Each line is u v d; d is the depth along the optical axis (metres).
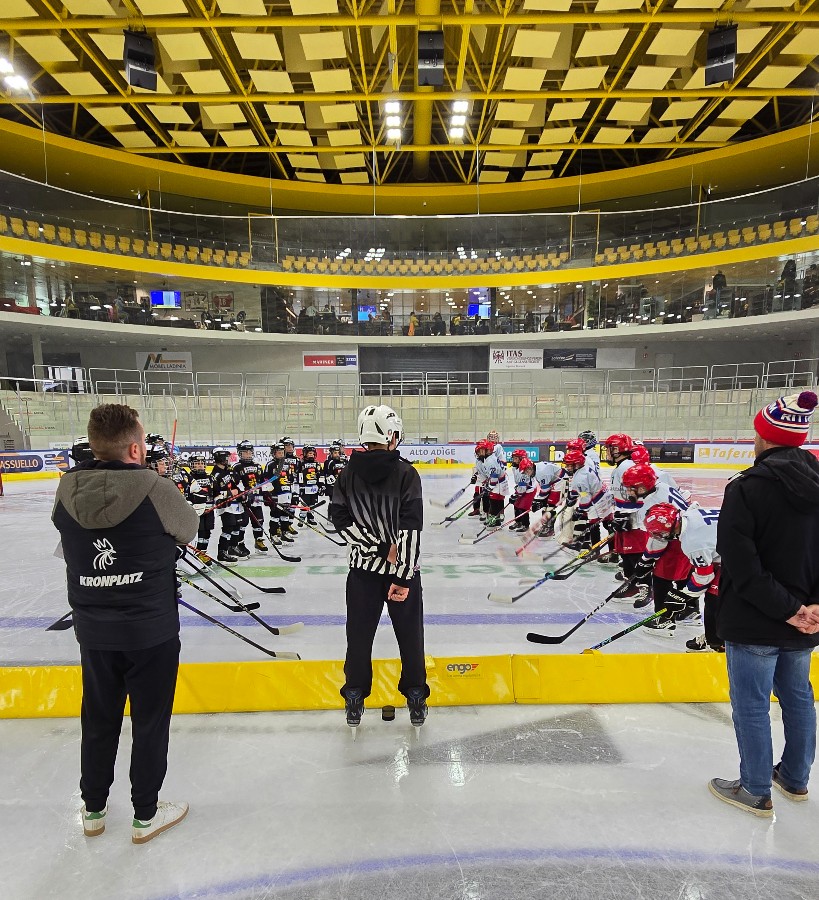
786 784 2.32
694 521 3.35
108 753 2.09
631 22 13.58
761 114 21.78
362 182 25.05
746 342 23.36
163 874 1.96
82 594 1.93
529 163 23.64
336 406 19.52
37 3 13.52
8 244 18.92
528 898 1.87
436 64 13.38
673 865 1.99
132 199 25.41
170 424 18.73
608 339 23.77
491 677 3.17
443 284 23.69
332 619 4.57
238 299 23.31
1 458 15.42
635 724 2.91
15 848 2.08
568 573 4.91
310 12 13.34
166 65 15.66
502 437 18.98
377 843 2.10
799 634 2.04
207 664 3.15
